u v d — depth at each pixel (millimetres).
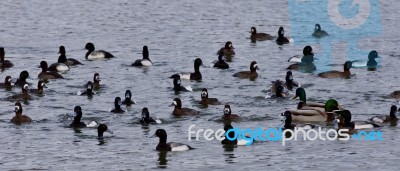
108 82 62000
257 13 96625
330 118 51156
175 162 44188
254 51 75312
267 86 60438
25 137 48219
